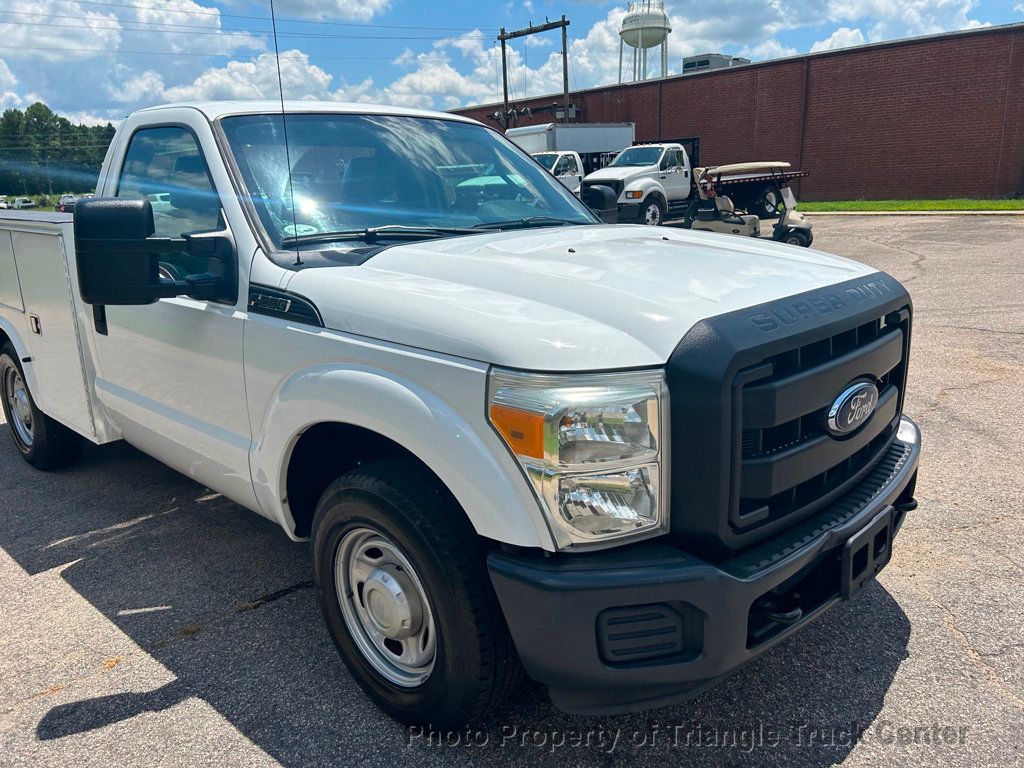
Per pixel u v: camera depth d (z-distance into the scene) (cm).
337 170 328
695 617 208
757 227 1448
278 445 275
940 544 373
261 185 304
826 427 235
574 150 2519
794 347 219
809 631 311
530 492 206
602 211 427
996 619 314
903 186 2591
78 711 276
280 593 354
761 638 223
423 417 222
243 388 290
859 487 264
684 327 212
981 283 1022
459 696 238
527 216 368
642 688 213
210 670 298
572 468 202
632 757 248
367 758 251
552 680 215
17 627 331
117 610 343
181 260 333
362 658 269
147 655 309
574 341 207
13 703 281
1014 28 2288
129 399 366
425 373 224
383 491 237
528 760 248
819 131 2744
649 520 212
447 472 218
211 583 364
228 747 256
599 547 209
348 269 269
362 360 241
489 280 249
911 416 542
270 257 283
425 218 337
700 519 209
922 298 942
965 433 508
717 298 229
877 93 2583
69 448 494
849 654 296
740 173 1659
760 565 214
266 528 421
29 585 367
